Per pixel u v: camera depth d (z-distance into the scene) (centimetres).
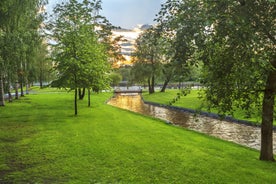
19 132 1192
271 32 509
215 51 524
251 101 680
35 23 1909
